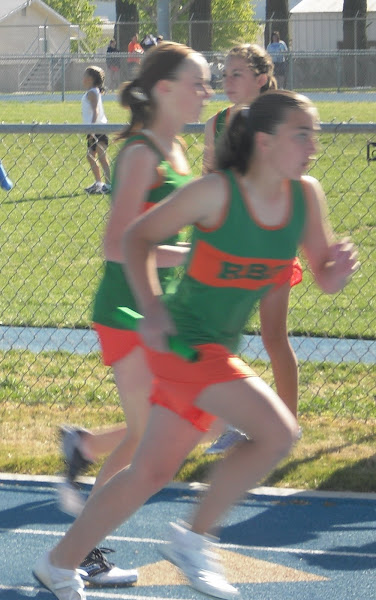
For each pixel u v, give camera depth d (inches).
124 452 607.8
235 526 709.3
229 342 518.6
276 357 749.3
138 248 486.3
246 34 6171.3
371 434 876.6
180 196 478.9
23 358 1128.8
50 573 526.9
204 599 600.4
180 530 498.6
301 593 608.1
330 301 1389.0
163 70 564.1
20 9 7180.1
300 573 636.1
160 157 563.5
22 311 1336.1
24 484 784.9
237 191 476.7
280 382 757.3
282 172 477.7
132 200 557.3
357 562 652.1
